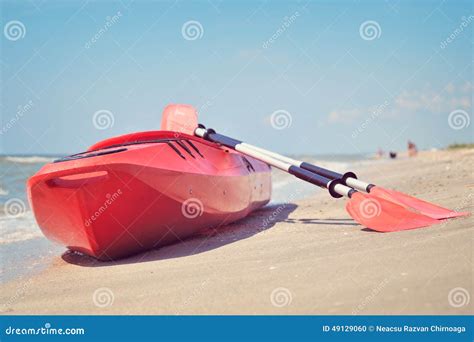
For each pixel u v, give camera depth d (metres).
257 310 3.55
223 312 3.61
